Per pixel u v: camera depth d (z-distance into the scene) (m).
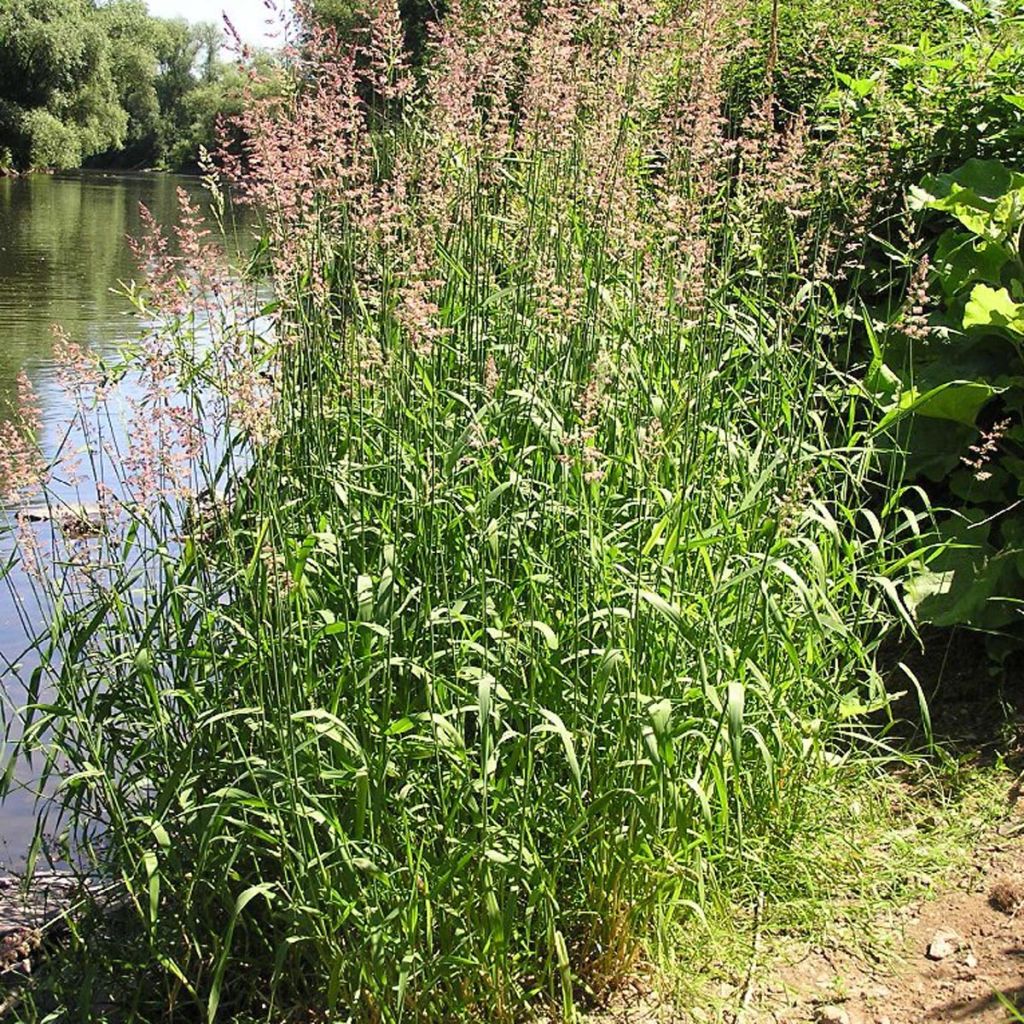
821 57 7.22
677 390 4.30
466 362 4.48
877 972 3.74
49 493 4.73
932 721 5.18
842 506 4.63
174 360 4.20
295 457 4.11
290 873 3.51
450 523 3.87
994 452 5.62
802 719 4.41
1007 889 4.02
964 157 6.36
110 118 64.12
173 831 3.85
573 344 4.32
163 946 3.70
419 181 4.62
